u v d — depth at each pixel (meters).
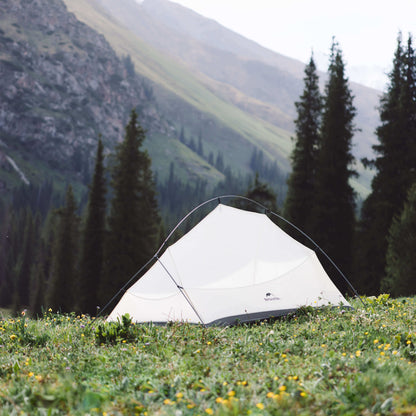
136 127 42.50
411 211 23.72
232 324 9.06
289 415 3.80
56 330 8.77
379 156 34.62
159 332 7.48
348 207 35.28
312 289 10.08
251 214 11.12
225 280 9.73
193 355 5.96
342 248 34.88
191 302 9.28
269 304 9.55
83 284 45.41
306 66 39.69
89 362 5.77
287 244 10.73
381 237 32.56
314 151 38.62
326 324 8.05
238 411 3.87
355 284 33.97
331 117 35.66
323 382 4.55
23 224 129.50
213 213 10.94
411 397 3.91
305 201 37.94
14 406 4.34
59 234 55.16
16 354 6.72
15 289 104.75
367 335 6.65
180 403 4.18
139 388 4.72
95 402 4.34
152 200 44.59
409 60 34.03
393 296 23.45
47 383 4.86
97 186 46.06
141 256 41.34
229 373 5.00
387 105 34.69
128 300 9.77
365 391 4.12
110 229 41.56
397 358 5.24
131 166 41.75
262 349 6.19
